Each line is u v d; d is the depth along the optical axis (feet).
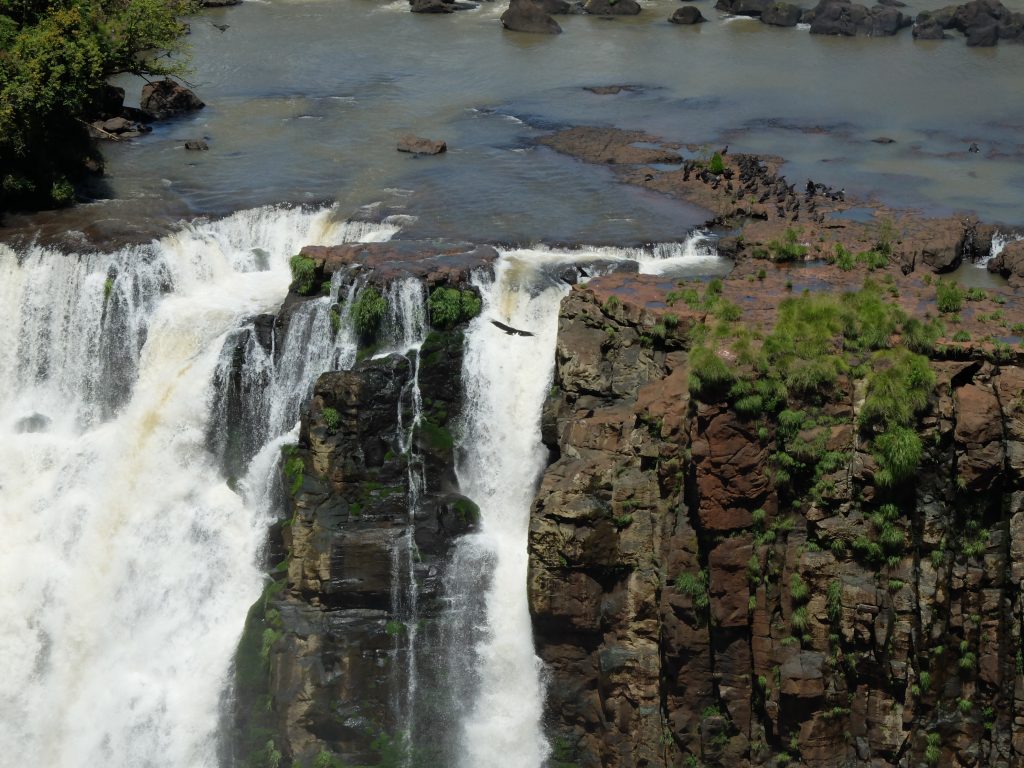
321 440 157.07
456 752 154.71
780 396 133.90
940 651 134.10
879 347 139.03
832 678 136.56
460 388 163.84
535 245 187.83
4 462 180.96
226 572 166.81
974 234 188.14
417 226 195.83
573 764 153.07
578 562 144.97
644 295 156.56
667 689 144.05
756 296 157.48
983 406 131.34
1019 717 134.21
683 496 141.59
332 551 153.28
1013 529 132.57
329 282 173.37
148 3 242.58
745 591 137.49
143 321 184.75
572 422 152.56
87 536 174.91
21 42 211.41
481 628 154.71
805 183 216.54
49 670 169.68
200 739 160.56
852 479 133.80
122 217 201.77
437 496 159.74
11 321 190.49
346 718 154.61
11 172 205.77
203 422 176.14
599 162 229.66
